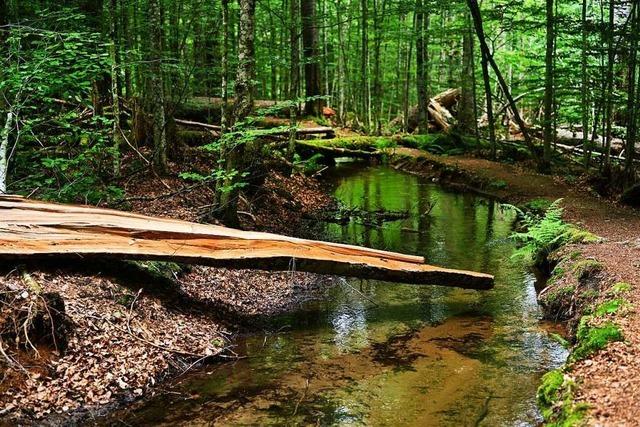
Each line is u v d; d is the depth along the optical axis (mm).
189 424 4941
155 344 6051
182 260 6680
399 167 22234
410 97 34750
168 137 13094
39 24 10297
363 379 5840
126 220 7078
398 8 22125
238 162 10219
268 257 7012
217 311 7293
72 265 6562
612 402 4316
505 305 8125
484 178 17859
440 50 32219
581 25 17125
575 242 9477
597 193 15359
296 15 17625
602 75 16766
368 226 12953
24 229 6336
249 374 5922
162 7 13555
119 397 5246
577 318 6902
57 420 4812
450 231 12648
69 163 8836
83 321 5805
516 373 5953
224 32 10578
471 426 4910
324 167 19719
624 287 6688
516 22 18953
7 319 5285
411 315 7730
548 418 4664
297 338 6902
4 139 8273
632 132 14828
